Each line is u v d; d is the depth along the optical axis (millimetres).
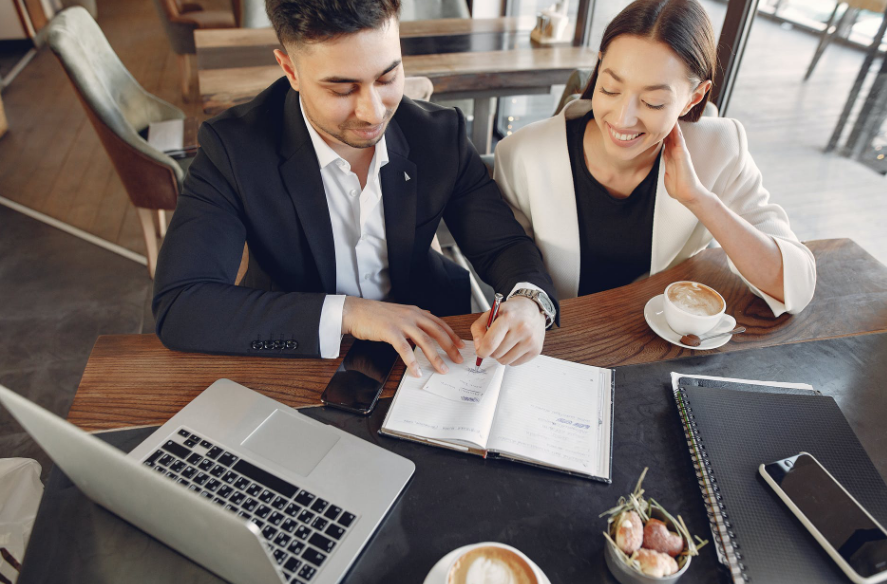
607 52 1026
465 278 1513
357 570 641
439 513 703
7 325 2152
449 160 1200
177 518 572
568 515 706
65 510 702
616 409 851
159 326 948
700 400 835
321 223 1136
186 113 3756
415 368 888
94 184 3045
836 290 1082
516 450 769
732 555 649
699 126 1216
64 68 1833
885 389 885
